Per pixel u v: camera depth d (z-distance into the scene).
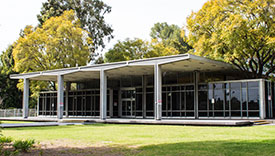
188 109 30.53
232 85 27.64
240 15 24.89
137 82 35.38
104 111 28.75
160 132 16.08
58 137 13.96
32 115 48.94
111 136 14.21
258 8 25.23
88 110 39.34
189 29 29.20
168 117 32.06
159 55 46.62
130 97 36.09
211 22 27.52
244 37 25.22
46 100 44.06
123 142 11.61
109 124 25.61
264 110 25.67
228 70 30.45
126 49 47.06
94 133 16.06
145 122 24.48
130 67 28.05
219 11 26.88
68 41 40.72
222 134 14.17
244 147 9.46
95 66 29.62
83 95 40.25
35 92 45.00
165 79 32.94
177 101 31.55
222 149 9.16
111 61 46.12
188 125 21.73
